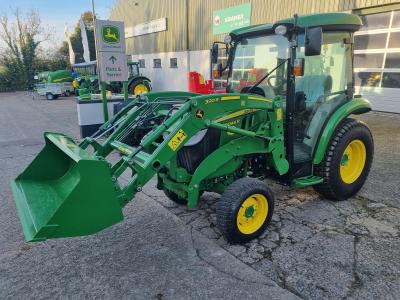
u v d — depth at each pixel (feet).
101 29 21.76
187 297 7.77
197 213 12.13
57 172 10.52
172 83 58.13
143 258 9.36
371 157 13.25
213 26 45.27
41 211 8.57
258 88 11.88
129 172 16.85
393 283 7.98
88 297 7.86
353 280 8.13
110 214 8.13
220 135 10.21
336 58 11.98
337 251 9.35
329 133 11.53
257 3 37.19
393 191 13.39
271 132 10.64
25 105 47.78
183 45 52.80
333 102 12.27
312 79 11.54
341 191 12.40
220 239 10.30
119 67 23.04
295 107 11.25
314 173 12.30
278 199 12.95
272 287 7.99
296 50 10.48
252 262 9.02
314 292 7.77
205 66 48.85
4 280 8.55
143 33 65.46
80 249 9.90
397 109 27.32
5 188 14.92
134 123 11.24
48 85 55.06
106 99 23.67
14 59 86.43
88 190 7.73
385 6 26.09
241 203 9.49
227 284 8.16
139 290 8.05
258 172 11.93
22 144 23.21
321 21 10.56
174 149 9.04
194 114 9.20
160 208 12.59
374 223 10.89
